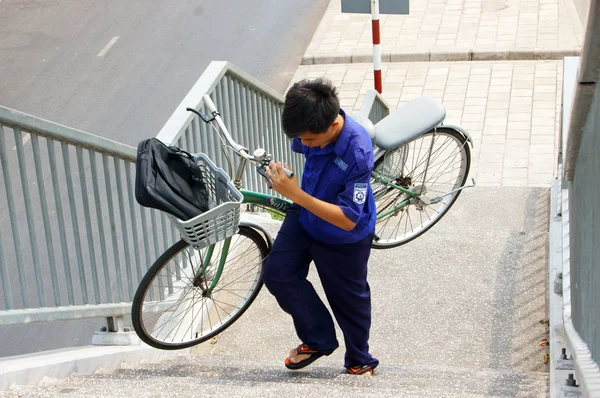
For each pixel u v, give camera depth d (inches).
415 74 859.4
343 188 279.4
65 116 792.3
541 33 898.7
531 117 756.0
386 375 324.2
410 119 373.1
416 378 314.8
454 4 995.9
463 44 890.1
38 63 890.7
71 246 595.8
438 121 371.6
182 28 959.0
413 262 439.2
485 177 668.1
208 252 341.4
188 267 373.4
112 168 625.0
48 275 571.2
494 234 462.6
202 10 1005.2
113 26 967.0
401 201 415.2
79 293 556.4
